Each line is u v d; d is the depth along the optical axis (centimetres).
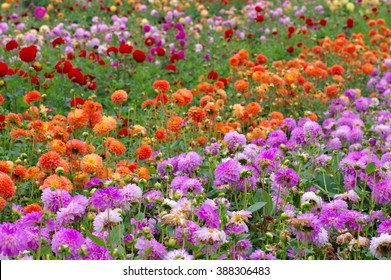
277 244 487
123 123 882
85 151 635
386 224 509
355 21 2005
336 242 504
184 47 1545
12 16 1739
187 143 785
